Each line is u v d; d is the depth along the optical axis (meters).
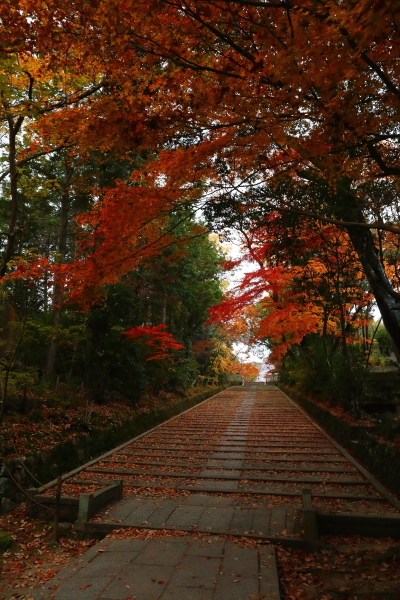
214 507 5.93
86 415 9.76
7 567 4.44
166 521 5.42
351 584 3.94
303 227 8.12
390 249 9.20
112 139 4.88
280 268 11.85
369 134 4.05
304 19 3.08
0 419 5.91
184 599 3.58
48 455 7.66
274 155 5.49
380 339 19.91
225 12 3.70
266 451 9.68
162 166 5.23
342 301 10.95
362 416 11.85
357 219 6.88
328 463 8.52
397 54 3.17
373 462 7.93
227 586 3.79
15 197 5.73
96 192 6.70
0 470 6.43
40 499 5.99
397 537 5.06
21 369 10.09
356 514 5.41
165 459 8.95
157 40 3.91
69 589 3.80
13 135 5.45
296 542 4.77
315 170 5.12
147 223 5.74
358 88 3.50
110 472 7.83
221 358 28.95
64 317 13.91
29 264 7.58
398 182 4.46
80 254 11.25
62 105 5.11
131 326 13.16
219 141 4.63
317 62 3.17
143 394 15.59
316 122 4.19
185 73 4.20
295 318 13.05
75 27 3.93
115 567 4.20
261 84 4.22
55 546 5.05
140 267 14.87
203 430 12.76
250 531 5.07
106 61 4.35
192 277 20.62
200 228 6.36
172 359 18.62
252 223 7.12
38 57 5.04
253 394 27.78
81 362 12.67
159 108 4.47
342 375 12.12
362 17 2.48
